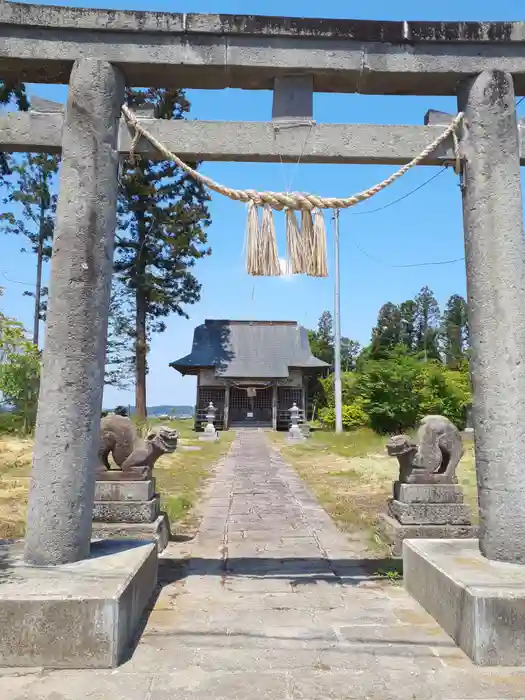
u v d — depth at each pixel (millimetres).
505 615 3822
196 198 28562
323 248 5062
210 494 11422
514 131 5059
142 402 29203
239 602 5113
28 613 3699
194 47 5059
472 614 3857
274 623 4582
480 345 4859
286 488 12156
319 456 18828
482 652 3787
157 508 7387
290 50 5109
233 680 3570
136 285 28500
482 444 4801
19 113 5016
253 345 38750
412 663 3826
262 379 36062
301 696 3379
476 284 4941
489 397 4754
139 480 7137
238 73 5184
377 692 3432
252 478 13727
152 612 4816
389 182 5035
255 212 5059
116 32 5023
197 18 5039
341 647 4090
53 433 4488
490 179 4957
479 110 5078
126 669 3697
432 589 4676
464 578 4203
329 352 54531
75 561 4488
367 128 5137
